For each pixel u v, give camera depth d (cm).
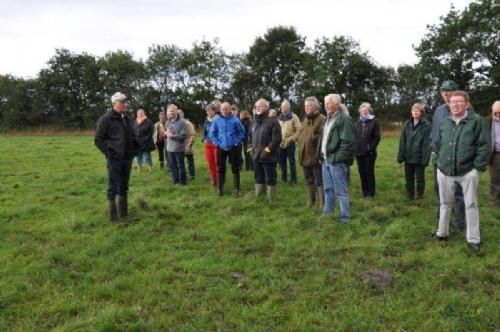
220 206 910
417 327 439
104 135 776
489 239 670
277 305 488
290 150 1127
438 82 4278
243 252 654
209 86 5156
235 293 513
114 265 600
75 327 443
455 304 476
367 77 4578
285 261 607
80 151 2059
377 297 502
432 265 582
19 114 4909
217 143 989
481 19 4141
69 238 711
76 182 1223
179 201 959
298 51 5256
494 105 881
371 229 736
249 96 5169
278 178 1226
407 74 4412
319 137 831
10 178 1301
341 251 646
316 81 4672
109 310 469
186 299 502
